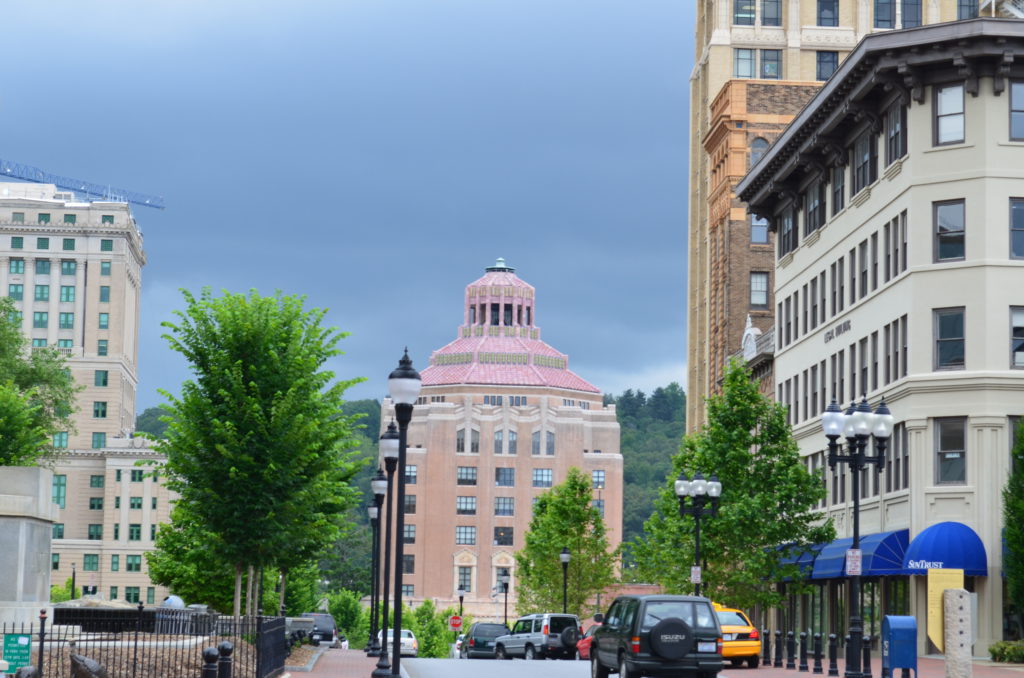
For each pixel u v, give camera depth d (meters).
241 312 50.81
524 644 72.81
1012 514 56.88
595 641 42.78
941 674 49.72
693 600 38.38
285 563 63.03
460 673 48.69
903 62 61.66
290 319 51.81
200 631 45.75
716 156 121.38
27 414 82.88
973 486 59.50
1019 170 60.62
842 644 69.44
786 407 71.00
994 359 59.97
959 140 61.50
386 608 40.94
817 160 76.25
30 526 44.16
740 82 115.00
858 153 71.12
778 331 86.12
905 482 62.72
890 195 65.31
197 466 49.59
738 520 64.94
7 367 107.94
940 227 61.78
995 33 59.03
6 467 44.09
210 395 50.50
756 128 114.88
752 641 51.91
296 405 50.44
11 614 42.66
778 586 82.25
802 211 81.75
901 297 63.38
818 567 68.19
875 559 60.78
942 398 60.62
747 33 125.62
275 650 38.84
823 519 74.31
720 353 116.06
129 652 36.28
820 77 124.31
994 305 60.19
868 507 67.56
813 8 125.38
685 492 57.44
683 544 68.31
